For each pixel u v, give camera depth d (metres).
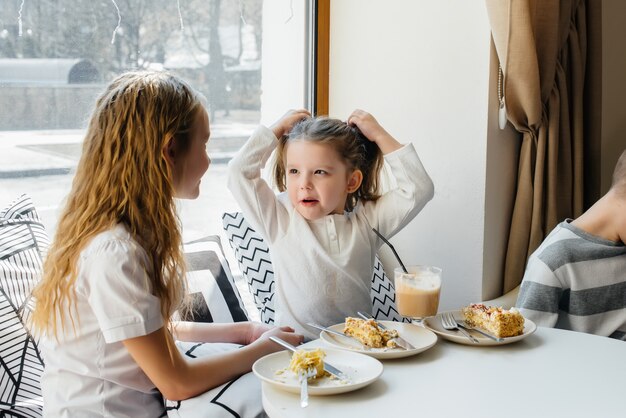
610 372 1.23
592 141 2.33
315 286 1.69
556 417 1.05
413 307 1.44
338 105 2.43
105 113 1.34
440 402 1.09
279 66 2.32
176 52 2.08
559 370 1.24
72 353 1.28
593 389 1.16
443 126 2.16
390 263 2.36
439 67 2.15
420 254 2.27
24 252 1.56
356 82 2.37
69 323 1.28
